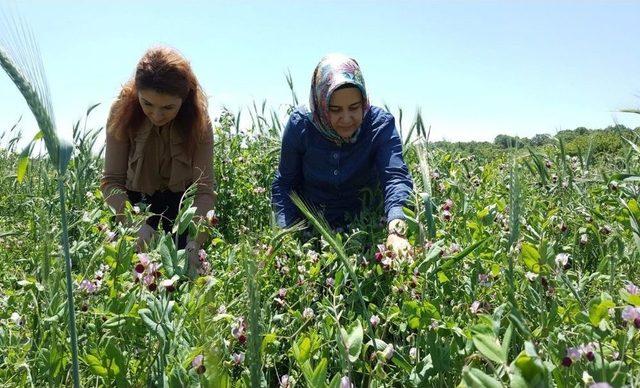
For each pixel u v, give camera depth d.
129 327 2.28
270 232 3.44
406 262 2.74
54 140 1.80
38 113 1.78
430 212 2.58
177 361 2.17
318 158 4.43
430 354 2.20
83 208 4.18
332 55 4.22
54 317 2.23
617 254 3.01
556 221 3.53
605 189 4.12
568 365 1.83
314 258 3.21
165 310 2.15
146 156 4.53
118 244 2.49
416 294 2.69
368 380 2.33
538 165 4.53
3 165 6.60
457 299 2.74
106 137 4.59
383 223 3.97
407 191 3.95
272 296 2.78
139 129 4.48
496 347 1.66
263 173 5.61
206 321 1.86
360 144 4.38
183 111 4.39
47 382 2.29
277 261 3.05
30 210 4.60
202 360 1.98
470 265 2.83
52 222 3.89
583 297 2.49
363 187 4.53
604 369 1.73
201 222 2.97
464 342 2.27
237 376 2.34
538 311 2.31
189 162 4.52
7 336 2.48
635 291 2.03
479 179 5.18
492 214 3.09
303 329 2.72
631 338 1.94
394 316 2.46
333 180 4.41
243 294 2.42
